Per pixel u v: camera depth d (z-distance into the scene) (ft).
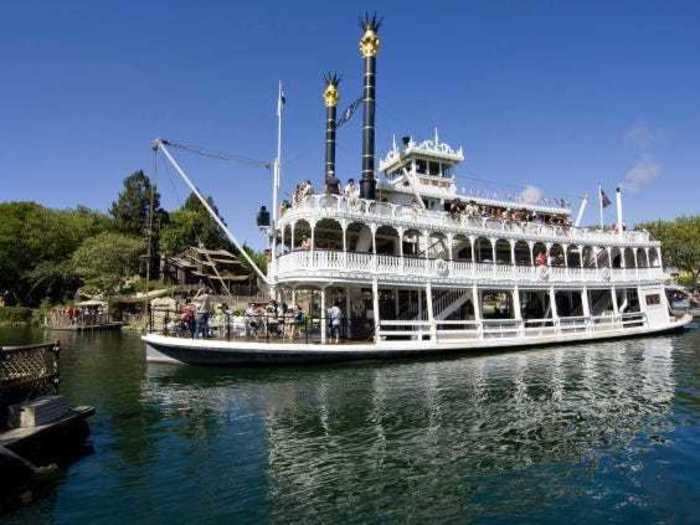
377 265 88.79
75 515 30.07
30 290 247.70
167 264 257.14
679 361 86.58
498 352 98.53
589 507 31.12
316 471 37.01
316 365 81.15
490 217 107.34
